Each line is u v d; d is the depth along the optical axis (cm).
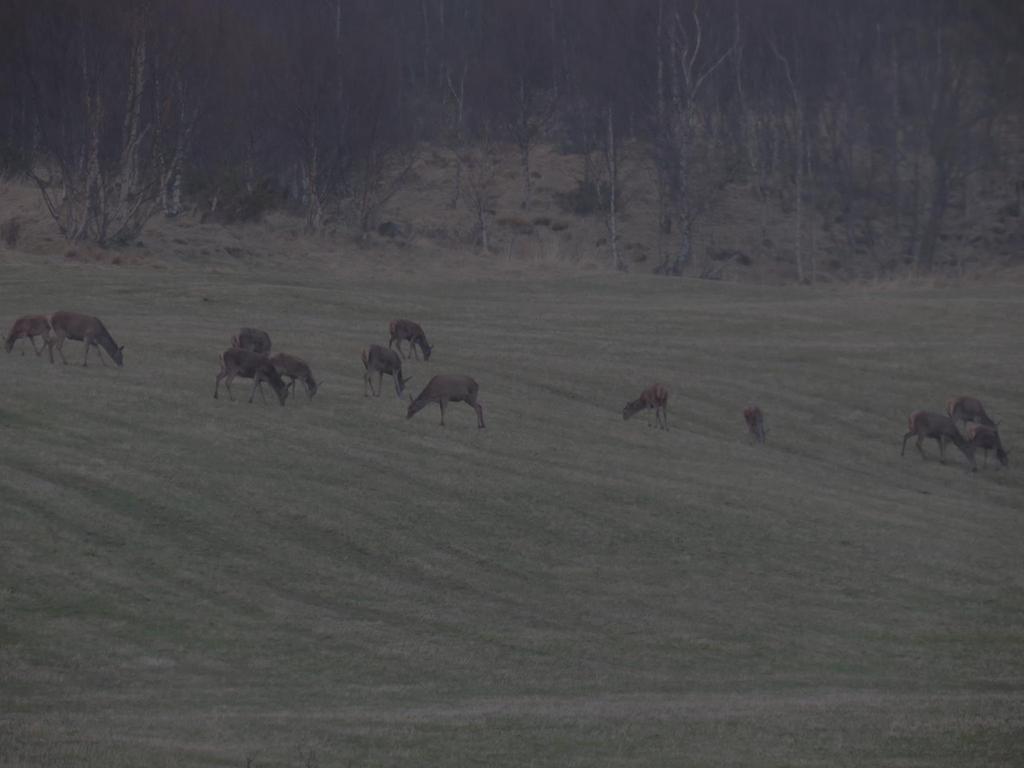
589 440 9856
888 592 7481
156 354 10881
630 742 4434
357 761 4125
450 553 7312
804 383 12362
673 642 6438
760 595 7244
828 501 9081
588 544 7688
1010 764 4253
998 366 13112
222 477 7838
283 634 6066
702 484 9050
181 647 5794
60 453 7800
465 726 4619
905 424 11519
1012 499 9906
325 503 7700
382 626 6300
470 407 10369
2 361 9969
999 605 7406
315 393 9988
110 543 6719
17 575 6200
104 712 4838
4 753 3953
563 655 6138
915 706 5162
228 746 4244
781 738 4512
